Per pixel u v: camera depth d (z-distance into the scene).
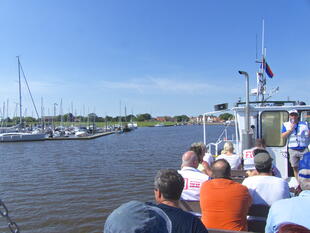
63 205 10.81
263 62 9.30
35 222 9.20
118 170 18.22
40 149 34.38
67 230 8.61
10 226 2.26
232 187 3.20
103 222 9.16
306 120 7.21
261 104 7.98
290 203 2.63
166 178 2.56
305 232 1.79
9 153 30.39
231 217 3.15
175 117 181.12
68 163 22.00
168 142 43.50
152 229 1.44
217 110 7.86
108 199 11.55
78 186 13.80
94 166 20.16
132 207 1.51
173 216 2.32
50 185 14.19
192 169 4.02
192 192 3.83
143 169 18.53
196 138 50.25
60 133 57.88
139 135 66.94
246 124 6.05
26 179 15.89
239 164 6.00
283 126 6.12
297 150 5.84
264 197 3.37
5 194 12.57
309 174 2.85
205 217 3.28
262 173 3.55
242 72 5.88
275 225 2.63
